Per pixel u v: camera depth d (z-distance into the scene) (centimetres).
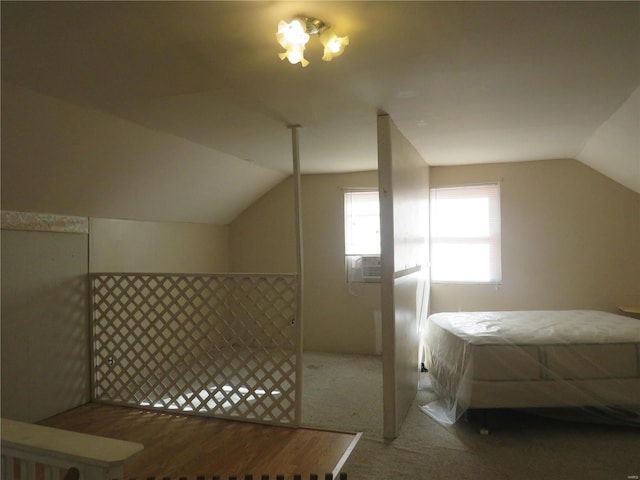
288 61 218
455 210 482
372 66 225
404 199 344
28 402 313
